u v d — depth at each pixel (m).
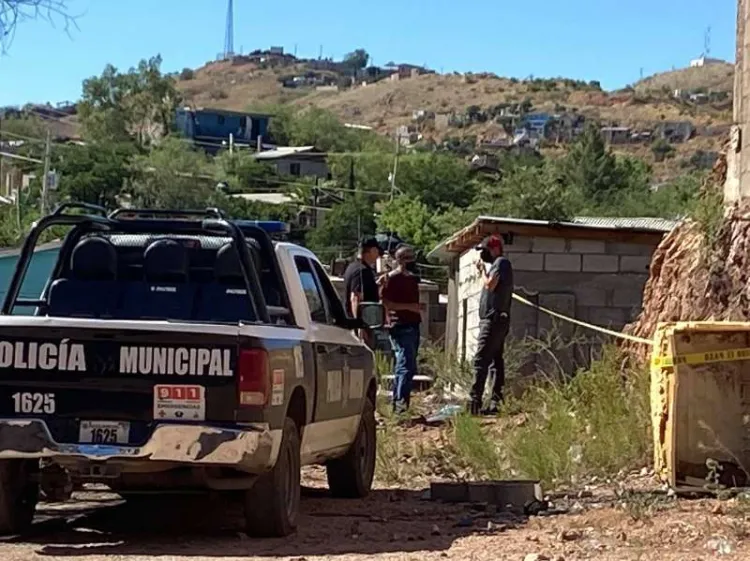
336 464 16.05
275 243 14.88
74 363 13.56
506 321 20.84
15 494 14.09
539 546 13.68
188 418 13.51
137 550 13.64
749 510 14.22
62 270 14.94
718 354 15.15
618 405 17.42
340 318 16.00
